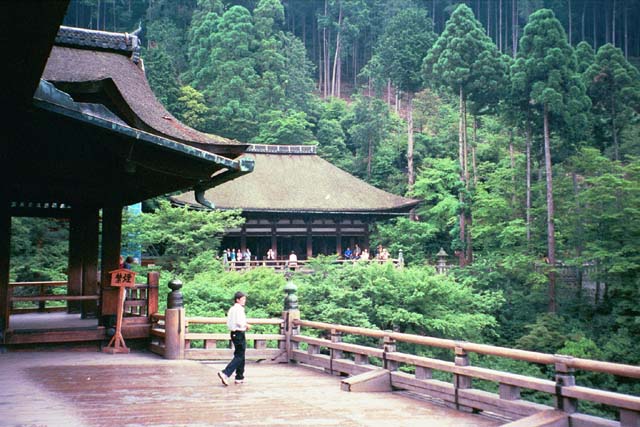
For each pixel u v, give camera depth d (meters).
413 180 57.44
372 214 39.91
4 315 10.34
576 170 35.69
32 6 3.60
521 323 32.16
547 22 37.41
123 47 13.79
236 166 9.28
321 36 94.88
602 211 29.69
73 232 13.57
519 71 37.94
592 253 29.25
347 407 7.16
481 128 61.41
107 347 10.88
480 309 27.45
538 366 26.00
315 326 10.71
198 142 9.63
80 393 7.43
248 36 70.12
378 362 20.67
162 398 7.30
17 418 6.05
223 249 39.03
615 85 47.09
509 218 37.47
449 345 7.41
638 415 5.18
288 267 33.16
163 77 59.47
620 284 28.34
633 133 45.50
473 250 45.69
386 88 85.12
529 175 37.75
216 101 65.25
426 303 24.86
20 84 5.17
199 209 35.69
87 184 10.79
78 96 9.36
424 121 64.94
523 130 40.84
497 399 6.61
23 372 8.78
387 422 6.38
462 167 45.09
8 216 10.30
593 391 5.55
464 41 42.91
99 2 80.50
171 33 77.12
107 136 8.24
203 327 16.62
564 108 35.88
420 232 44.97
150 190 11.86
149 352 11.25
